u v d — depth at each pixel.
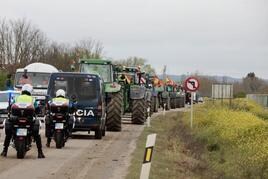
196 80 52.06
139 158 28.83
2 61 100.50
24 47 102.81
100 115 38.44
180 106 116.69
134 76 61.41
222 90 79.50
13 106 26.80
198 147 41.84
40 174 22.83
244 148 36.84
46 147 32.72
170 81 109.81
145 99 60.97
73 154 29.81
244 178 29.97
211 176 29.12
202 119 55.97
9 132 27.28
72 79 38.44
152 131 49.44
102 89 39.66
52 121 32.28
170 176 24.91
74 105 33.62
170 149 37.50
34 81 56.59
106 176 22.72
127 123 60.16
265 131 41.38
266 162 31.03
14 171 23.38
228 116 52.47
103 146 34.38
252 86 188.62
